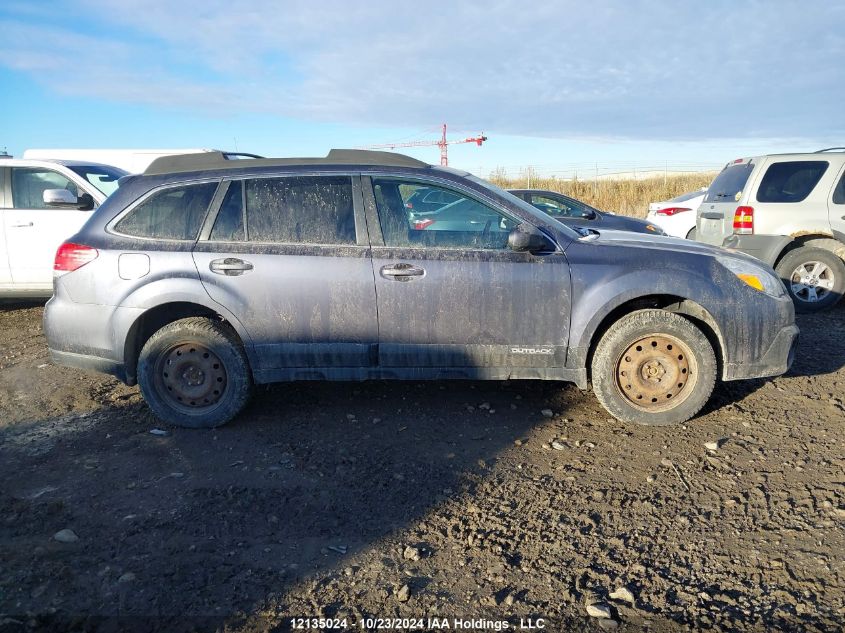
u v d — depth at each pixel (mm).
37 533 3100
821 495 3346
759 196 7570
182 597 2645
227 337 4234
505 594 2662
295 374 4250
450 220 4219
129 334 4262
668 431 4176
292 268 4121
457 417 4480
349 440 4145
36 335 6879
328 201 4230
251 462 3854
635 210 25688
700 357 4125
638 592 2652
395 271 4082
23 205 7566
